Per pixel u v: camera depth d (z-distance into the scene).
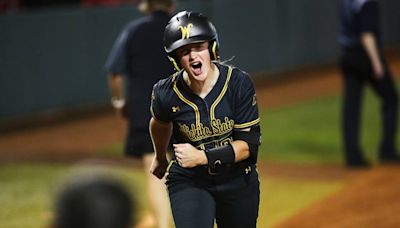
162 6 18.83
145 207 23.19
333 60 80.06
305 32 75.56
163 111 11.10
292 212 22.64
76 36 54.09
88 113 51.88
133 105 18.81
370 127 38.34
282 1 72.44
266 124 41.31
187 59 10.22
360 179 27.06
